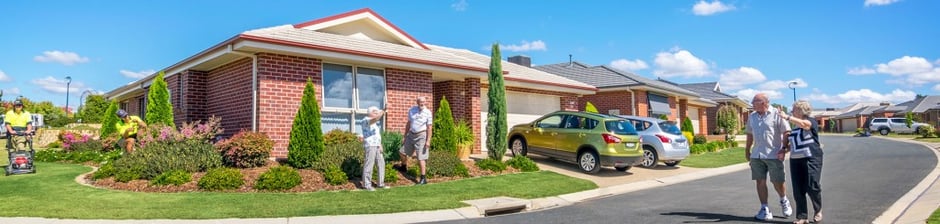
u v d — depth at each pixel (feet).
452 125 42.37
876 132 146.92
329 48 40.04
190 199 27.14
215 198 27.58
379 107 45.44
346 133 40.88
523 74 67.26
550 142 47.14
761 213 23.08
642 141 49.37
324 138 39.29
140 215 23.22
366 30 49.88
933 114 167.63
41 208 23.98
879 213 23.95
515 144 50.70
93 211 23.71
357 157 35.63
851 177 39.40
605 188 36.17
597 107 82.58
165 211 24.21
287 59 40.24
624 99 80.02
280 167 32.42
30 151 36.45
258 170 33.81
